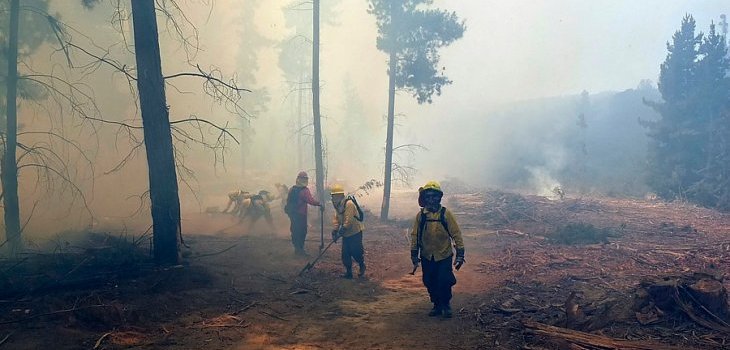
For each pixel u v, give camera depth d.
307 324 6.52
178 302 6.89
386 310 7.27
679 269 9.67
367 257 11.54
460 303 7.59
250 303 7.25
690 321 5.89
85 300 6.30
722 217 18.38
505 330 6.05
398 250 12.48
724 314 6.08
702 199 22.78
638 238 13.70
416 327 6.35
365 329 6.30
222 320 6.43
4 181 10.22
